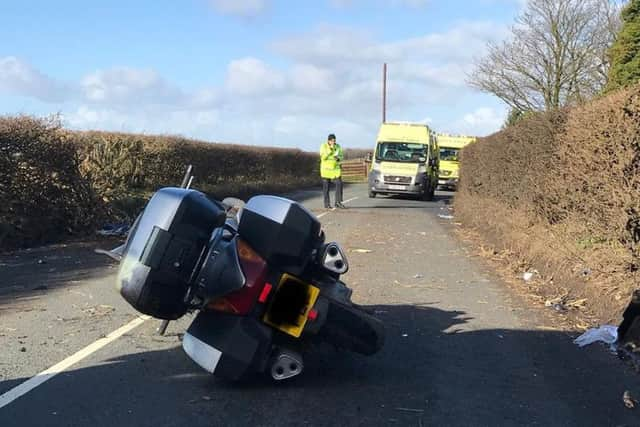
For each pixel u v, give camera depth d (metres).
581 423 4.55
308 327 4.89
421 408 4.77
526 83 35.22
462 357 5.98
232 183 26.17
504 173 16.41
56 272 9.60
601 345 6.36
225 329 4.82
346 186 42.03
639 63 18.83
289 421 4.49
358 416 4.60
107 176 16.08
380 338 5.15
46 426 4.34
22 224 12.12
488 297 8.50
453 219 20.11
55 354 5.85
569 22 33.59
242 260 4.76
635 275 7.86
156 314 4.61
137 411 4.62
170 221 4.48
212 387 5.11
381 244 13.48
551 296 8.52
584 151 9.62
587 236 9.74
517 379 5.42
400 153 28.89
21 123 12.15
